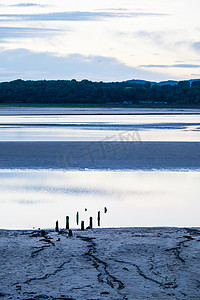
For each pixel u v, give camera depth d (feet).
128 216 99.66
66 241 44.62
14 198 123.24
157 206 112.98
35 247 41.78
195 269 34.68
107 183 151.33
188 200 122.01
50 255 38.81
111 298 28.45
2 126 447.42
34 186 143.54
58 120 558.15
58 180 156.56
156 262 36.58
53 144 279.49
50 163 203.10
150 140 310.24
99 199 122.93
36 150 249.14
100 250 40.57
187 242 43.98
